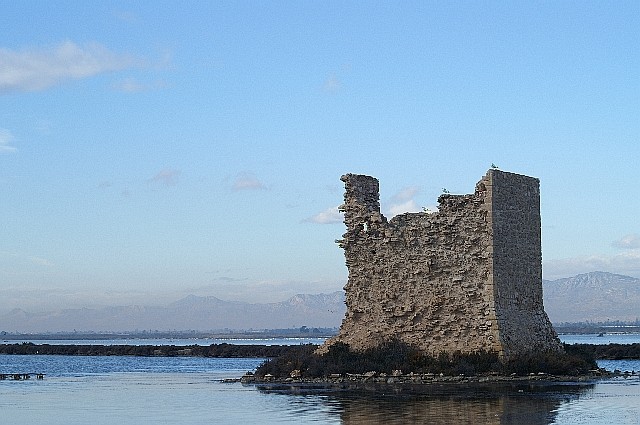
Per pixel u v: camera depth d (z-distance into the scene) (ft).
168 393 200.75
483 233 209.97
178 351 551.18
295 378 222.48
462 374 201.05
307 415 145.48
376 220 224.33
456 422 132.16
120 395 197.98
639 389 182.50
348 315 228.84
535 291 224.53
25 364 410.72
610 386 189.57
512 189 217.56
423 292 216.74
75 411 162.40
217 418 145.07
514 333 211.61
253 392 195.11
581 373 215.51
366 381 206.90
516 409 147.95
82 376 289.53
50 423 143.23
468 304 210.38
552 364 209.05
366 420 136.56
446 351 211.20
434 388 187.21
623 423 130.62
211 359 456.86
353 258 228.22
